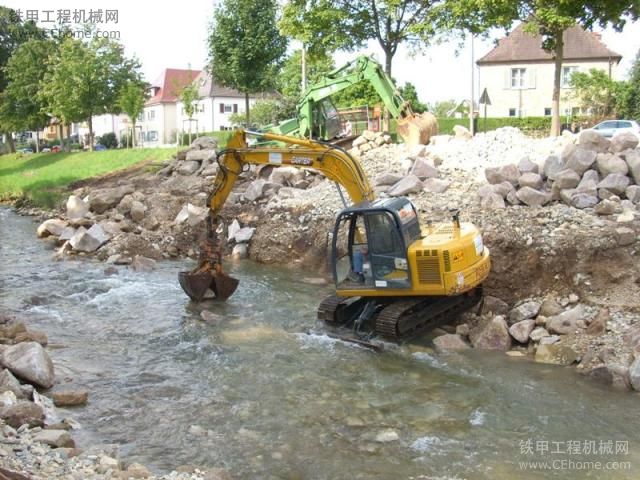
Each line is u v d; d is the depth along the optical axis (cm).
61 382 897
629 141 1366
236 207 1903
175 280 1520
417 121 2083
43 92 4372
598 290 1085
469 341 1095
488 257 1109
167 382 909
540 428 767
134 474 612
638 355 905
